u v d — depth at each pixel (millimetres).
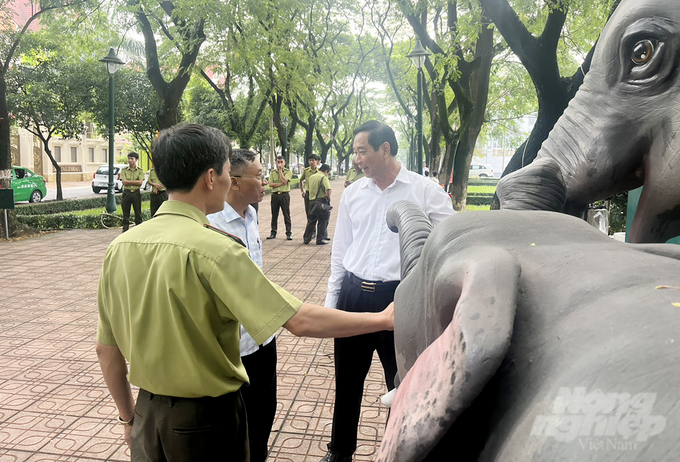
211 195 1812
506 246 790
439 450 683
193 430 1693
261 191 2699
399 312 1093
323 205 10828
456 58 9930
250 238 2684
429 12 11500
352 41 23422
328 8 18266
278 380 4359
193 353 1653
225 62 15086
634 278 657
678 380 484
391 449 653
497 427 607
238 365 1804
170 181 1760
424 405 633
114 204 14016
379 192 2752
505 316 627
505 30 5902
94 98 20094
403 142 46594
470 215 913
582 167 1387
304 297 6867
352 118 35438
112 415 3803
